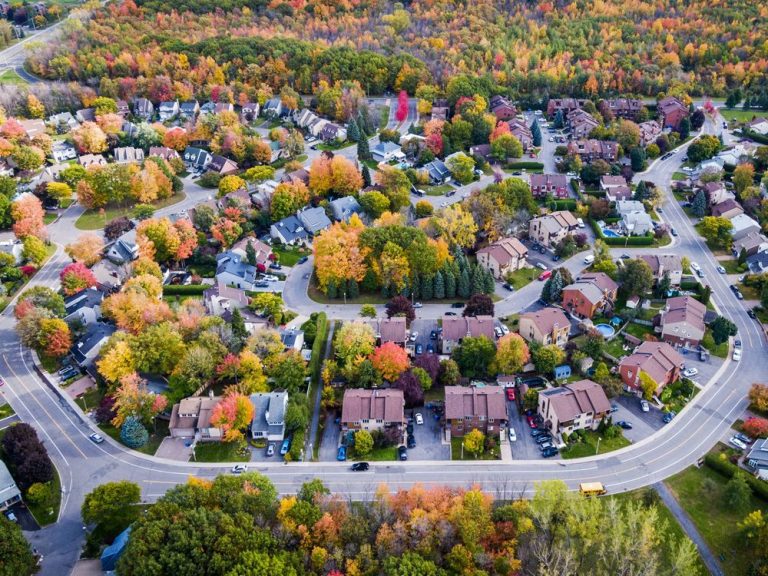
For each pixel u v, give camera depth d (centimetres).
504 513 12306
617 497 13388
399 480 13925
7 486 13338
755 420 14612
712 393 16025
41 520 13200
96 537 12544
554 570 10644
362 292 19950
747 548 12269
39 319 17150
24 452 13725
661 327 17925
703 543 12444
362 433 14375
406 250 19438
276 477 14038
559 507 11912
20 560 11556
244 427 14900
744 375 16550
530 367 16700
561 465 14200
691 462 14200
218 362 16200
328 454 14650
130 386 15000
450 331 17112
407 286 19312
